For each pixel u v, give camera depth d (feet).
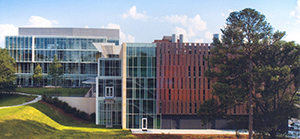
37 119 152.97
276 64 126.82
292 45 124.47
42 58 265.13
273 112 125.59
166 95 158.40
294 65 126.41
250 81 127.54
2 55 201.05
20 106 164.55
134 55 159.74
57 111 181.47
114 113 175.42
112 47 179.73
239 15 134.00
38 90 236.22
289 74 125.29
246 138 141.38
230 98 127.24
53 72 227.61
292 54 124.98
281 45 127.13
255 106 144.36
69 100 192.95
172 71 159.74
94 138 138.00
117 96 175.83
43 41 266.36
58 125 160.45
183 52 160.56
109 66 179.32
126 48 159.53
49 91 233.35
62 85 265.95
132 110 158.61
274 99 130.62
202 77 160.76
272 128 127.44
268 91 124.77
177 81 159.74
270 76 119.14
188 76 160.15
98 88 174.70
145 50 160.35
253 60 131.95
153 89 159.84
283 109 123.65
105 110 174.91
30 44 262.88
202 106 137.08
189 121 159.74
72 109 188.44
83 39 272.51
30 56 262.26
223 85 127.75
